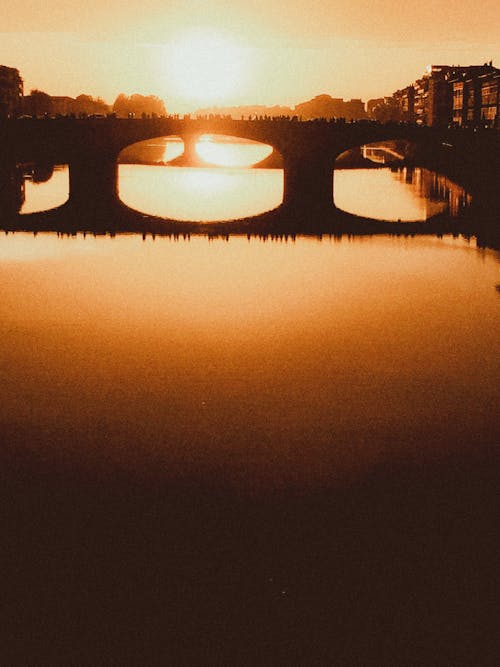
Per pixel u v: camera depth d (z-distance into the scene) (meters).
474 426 27.11
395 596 18.36
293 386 30.77
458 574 19.09
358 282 49.59
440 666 16.38
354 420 27.53
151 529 20.94
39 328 38.59
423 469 24.11
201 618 17.64
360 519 21.44
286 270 52.88
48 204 81.31
